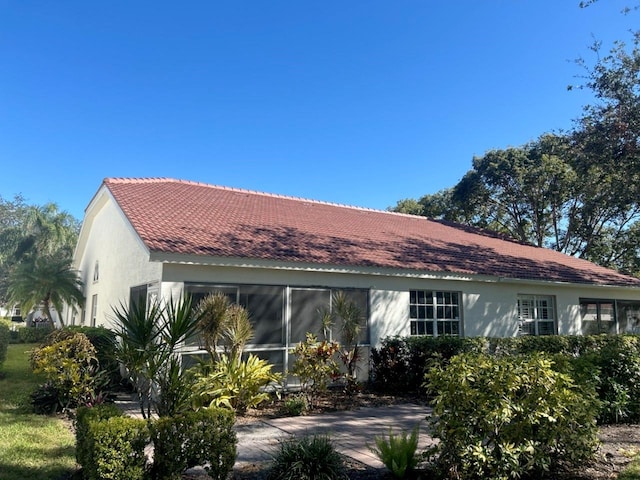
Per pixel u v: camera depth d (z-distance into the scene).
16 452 5.79
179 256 9.76
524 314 16.67
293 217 16.02
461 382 4.82
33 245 35.72
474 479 4.74
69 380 8.14
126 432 4.41
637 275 32.41
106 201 16.42
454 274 14.27
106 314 14.77
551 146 28.84
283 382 11.01
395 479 5.09
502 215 33.22
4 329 12.92
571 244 31.64
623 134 16.98
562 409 5.00
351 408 9.53
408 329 13.57
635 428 7.61
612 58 16.92
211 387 7.30
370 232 16.66
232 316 9.31
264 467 5.54
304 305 11.83
